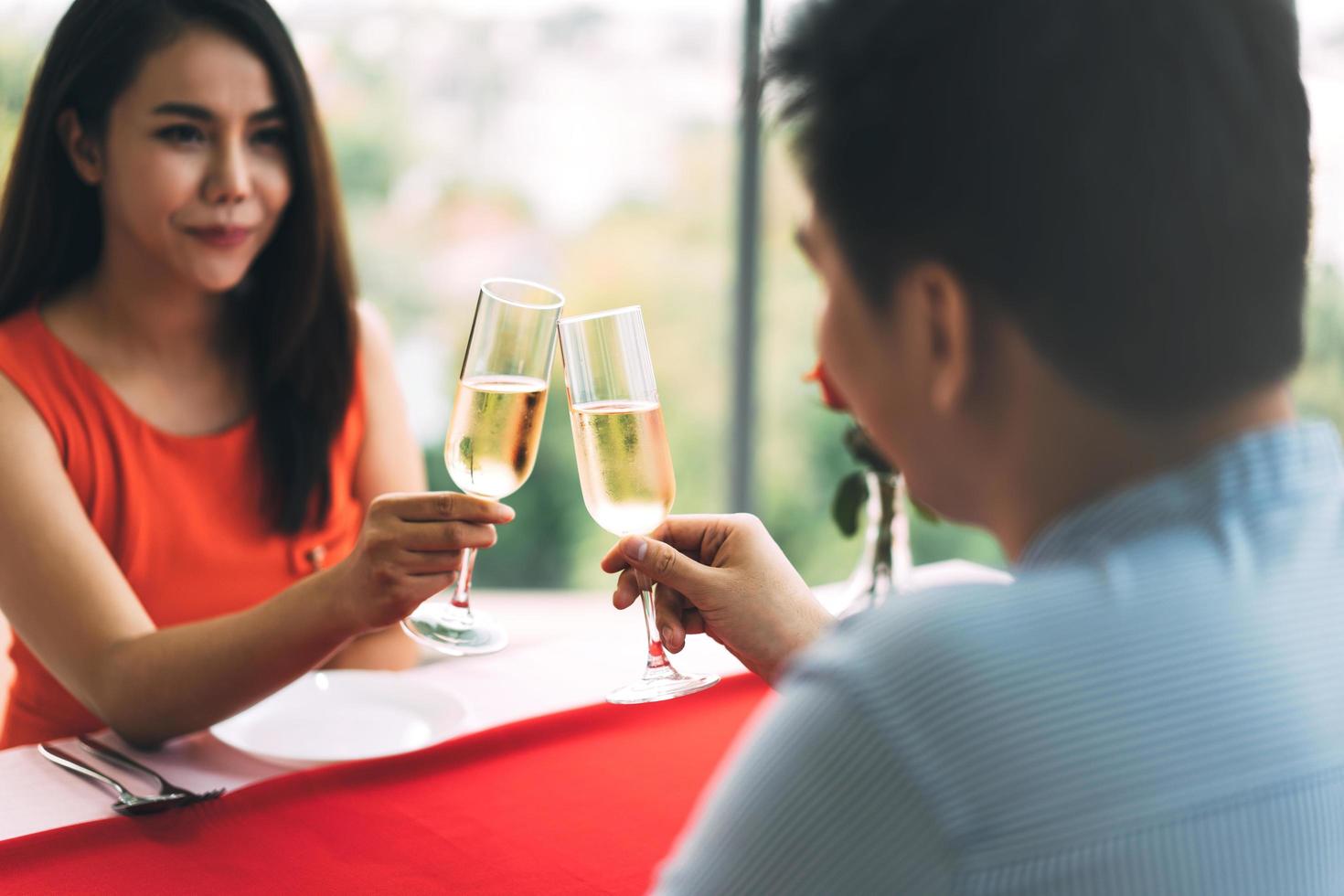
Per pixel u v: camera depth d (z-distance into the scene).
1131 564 0.52
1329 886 0.52
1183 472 0.54
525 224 7.98
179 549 1.78
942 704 0.49
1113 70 0.51
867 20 0.55
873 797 0.49
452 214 7.90
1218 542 0.53
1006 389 0.55
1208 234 0.51
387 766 1.23
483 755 1.26
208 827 1.09
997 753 0.48
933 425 0.59
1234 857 0.49
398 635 1.77
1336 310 4.68
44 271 1.75
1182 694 0.50
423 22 7.75
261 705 1.37
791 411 7.54
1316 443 0.56
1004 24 0.52
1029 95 0.51
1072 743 0.48
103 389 1.71
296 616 1.27
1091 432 0.54
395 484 1.98
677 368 8.19
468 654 1.25
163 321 1.76
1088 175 0.51
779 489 7.56
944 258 0.54
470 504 1.23
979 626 0.51
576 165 8.01
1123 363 0.52
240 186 1.63
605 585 7.50
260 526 1.83
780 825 0.51
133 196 1.63
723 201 8.08
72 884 0.99
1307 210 0.56
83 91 1.62
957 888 0.47
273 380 1.80
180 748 1.31
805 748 0.51
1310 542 0.54
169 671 1.30
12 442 1.60
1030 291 0.52
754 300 3.94
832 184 0.57
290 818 1.12
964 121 0.52
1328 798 0.51
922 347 0.57
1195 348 0.52
